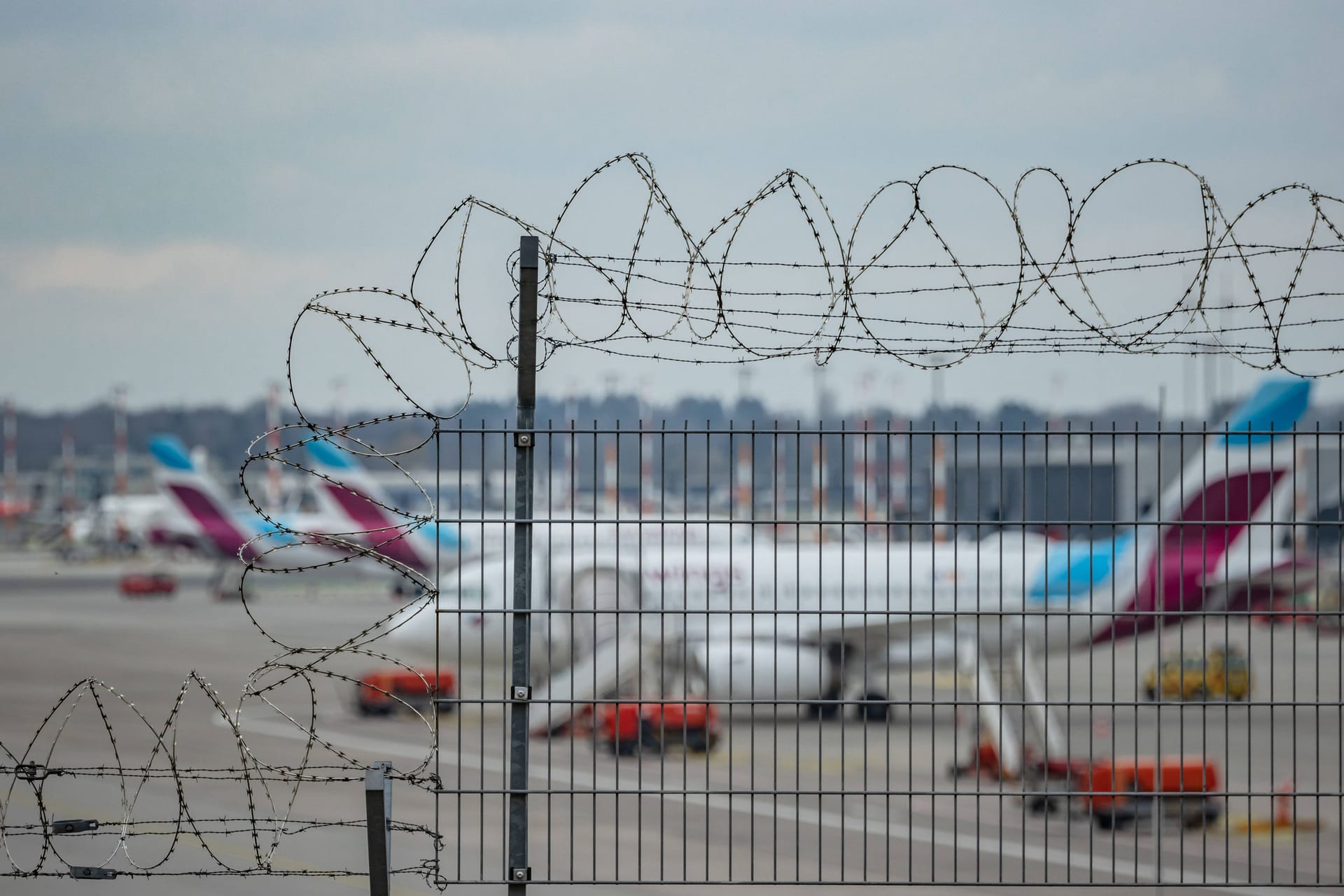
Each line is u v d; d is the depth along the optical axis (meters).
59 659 173.38
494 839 66.00
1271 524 32.06
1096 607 105.31
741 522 31.77
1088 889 56.44
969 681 105.69
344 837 63.66
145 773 33.56
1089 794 33.66
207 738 104.69
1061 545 108.12
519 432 31.81
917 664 117.19
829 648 116.44
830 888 55.88
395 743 103.44
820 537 31.83
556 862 60.06
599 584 110.06
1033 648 105.75
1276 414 110.69
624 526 112.12
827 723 117.62
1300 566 110.81
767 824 72.38
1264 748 101.56
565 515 113.12
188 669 160.75
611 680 106.69
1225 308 32.19
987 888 56.34
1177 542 109.06
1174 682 130.75
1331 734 108.81
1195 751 98.19
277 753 97.00
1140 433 31.88
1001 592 32.94
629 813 74.94
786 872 59.38
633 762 95.00
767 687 113.00
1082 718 115.56
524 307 31.94
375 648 174.12
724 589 113.31
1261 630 190.50
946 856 63.91
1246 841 69.94
